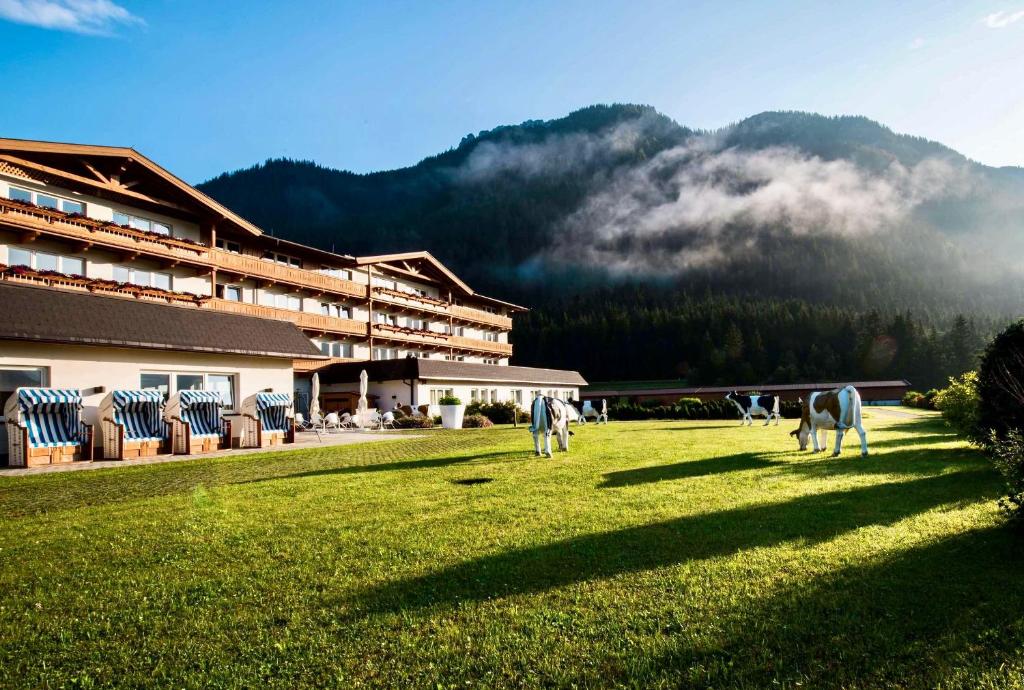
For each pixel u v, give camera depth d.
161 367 17.84
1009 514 5.73
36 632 4.04
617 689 3.14
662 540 5.71
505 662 3.44
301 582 4.85
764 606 4.08
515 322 131.38
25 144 23.17
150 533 6.59
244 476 11.26
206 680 3.35
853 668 3.27
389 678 3.31
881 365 106.31
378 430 26.91
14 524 7.27
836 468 10.48
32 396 13.80
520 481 9.59
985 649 3.41
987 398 10.72
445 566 5.11
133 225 28.25
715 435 20.20
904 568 4.73
